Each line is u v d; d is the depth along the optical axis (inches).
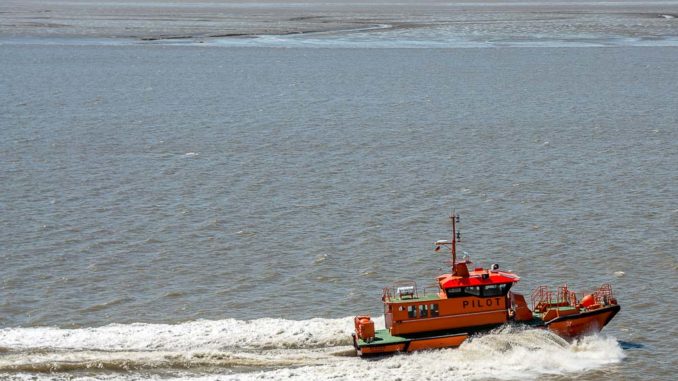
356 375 6461.6
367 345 6747.1
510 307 7249.0
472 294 7032.5
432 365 6653.5
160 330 7298.2
